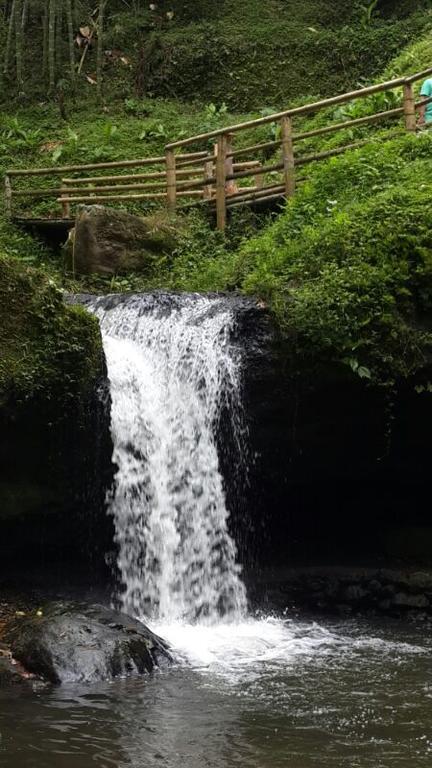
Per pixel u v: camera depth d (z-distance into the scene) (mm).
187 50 21875
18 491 7094
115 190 13375
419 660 6375
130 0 23406
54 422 6855
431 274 7832
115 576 7441
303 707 5207
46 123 19812
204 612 7664
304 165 12594
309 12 22828
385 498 8898
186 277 10852
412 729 4855
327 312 7668
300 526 8867
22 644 5855
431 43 18375
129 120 19750
